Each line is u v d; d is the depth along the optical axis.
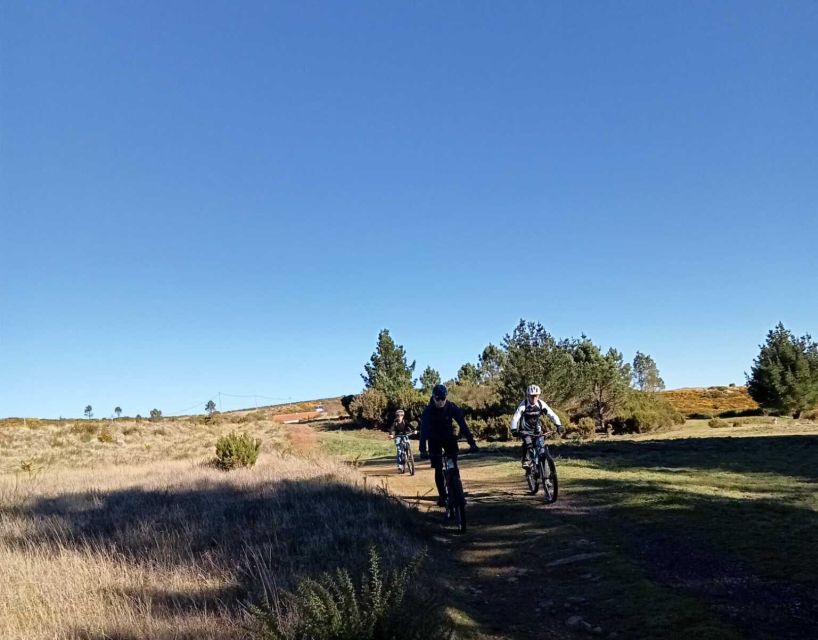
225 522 8.17
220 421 52.00
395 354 61.06
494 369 45.44
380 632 3.83
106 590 5.48
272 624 3.91
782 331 43.56
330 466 14.67
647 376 74.94
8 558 6.48
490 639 4.54
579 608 5.05
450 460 8.66
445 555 7.13
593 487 10.23
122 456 30.25
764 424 34.56
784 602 4.56
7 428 38.50
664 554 6.07
